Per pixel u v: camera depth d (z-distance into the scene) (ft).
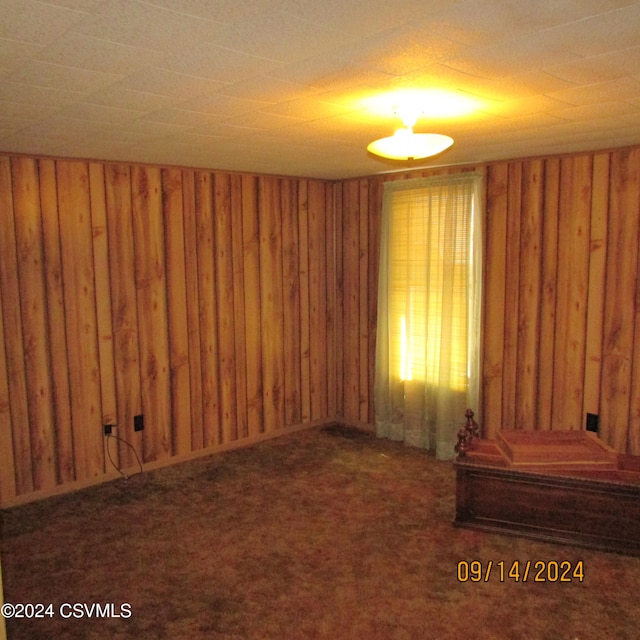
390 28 5.33
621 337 12.14
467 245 13.92
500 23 5.24
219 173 14.75
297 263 16.63
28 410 12.23
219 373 15.24
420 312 15.03
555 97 7.80
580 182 12.38
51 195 12.20
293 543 10.34
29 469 12.32
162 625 8.09
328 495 12.41
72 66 6.31
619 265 12.05
